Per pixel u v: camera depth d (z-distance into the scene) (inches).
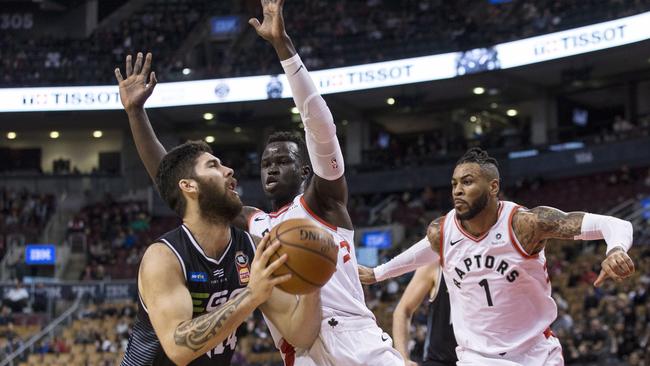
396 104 1169.4
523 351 193.6
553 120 1202.0
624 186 1048.8
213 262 146.3
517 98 1210.0
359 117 1300.4
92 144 1398.9
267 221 186.5
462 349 200.8
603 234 174.7
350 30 1256.8
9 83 1186.0
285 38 167.6
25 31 1446.9
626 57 1051.3
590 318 675.4
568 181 1120.2
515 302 192.1
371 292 874.8
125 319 852.0
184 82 1172.5
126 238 1163.9
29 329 884.0
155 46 1349.7
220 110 1221.7
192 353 130.5
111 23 1466.5
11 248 1127.6
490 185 189.6
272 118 1327.5
